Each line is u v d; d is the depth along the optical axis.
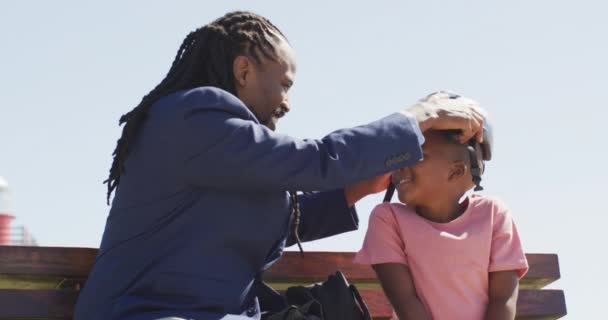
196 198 2.74
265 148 2.73
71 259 3.11
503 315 3.02
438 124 3.00
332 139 2.81
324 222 3.39
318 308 2.73
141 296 2.68
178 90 2.96
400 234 3.13
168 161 2.72
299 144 2.78
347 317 2.75
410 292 3.04
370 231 3.17
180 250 2.70
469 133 3.07
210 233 2.72
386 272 3.09
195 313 2.62
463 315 3.01
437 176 3.08
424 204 3.14
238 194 2.78
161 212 2.73
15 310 2.95
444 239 3.05
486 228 3.09
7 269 3.01
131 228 2.75
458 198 3.16
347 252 3.52
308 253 3.46
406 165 2.86
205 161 2.70
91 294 2.76
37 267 3.05
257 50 2.99
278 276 3.39
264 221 2.82
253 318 2.73
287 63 3.05
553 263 3.62
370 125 2.88
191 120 2.71
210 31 3.00
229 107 2.77
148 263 2.70
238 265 2.77
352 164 2.79
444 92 3.14
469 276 3.04
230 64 2.99
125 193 2.80
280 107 3.05
